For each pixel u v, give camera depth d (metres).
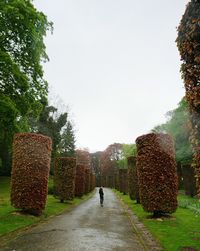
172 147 16.97
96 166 116.38
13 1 18.69
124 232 11.93
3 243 9.55
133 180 31.03
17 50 20.59
